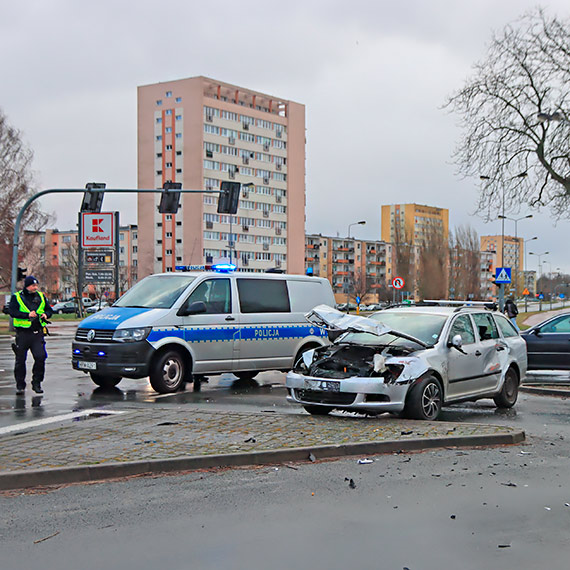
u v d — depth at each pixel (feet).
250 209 347.36
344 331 31.81
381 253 469.57
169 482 19.69
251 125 346.33
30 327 38.47
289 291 45.60
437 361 31.58
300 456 22.49
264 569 13.41
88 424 27.09
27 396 37.58
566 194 90.07
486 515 16.83
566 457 23.47
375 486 19.34
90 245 138.31
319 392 30.50
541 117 87.20
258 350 43.09
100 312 41.04
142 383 43.73
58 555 14.12
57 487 19.15
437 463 22.25
